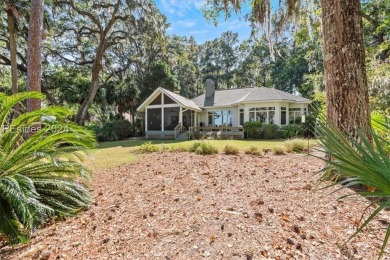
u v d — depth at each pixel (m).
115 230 2.46
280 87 31.11
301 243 2.01
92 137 3.72
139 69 22.22
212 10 6.97
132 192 3.75
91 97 17.91
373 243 1.95
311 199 2.99
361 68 3.62
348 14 3.64
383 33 10.29
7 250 2.25
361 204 2.71
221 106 18.81
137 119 22.03
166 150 9.28
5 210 2.47
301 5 6.57
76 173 3.38
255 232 2.23
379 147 1.37
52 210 2.54
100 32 17.05
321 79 14.06
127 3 15.83
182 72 31.78
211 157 7.28
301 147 7.82
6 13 11.99
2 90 16.88
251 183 3.95
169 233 2.32
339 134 1.55
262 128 15.64
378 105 7.56
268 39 5.87
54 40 17.62
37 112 3.08
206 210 2.82
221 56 40.31
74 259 1.99
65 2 14.79
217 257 1.88
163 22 18.06
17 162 2.87
